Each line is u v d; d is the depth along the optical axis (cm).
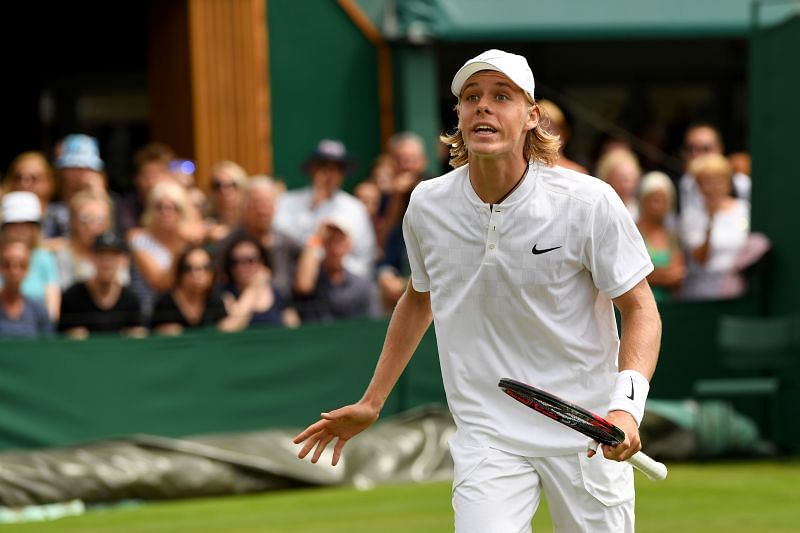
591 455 1173
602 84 4253
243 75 3741
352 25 3888
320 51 3856
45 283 2734
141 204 3108
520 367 1296
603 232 1252
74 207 2830
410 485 2830
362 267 3105
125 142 4503
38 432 2652
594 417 1139
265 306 2877
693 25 4131
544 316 1277
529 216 1261
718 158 3247
